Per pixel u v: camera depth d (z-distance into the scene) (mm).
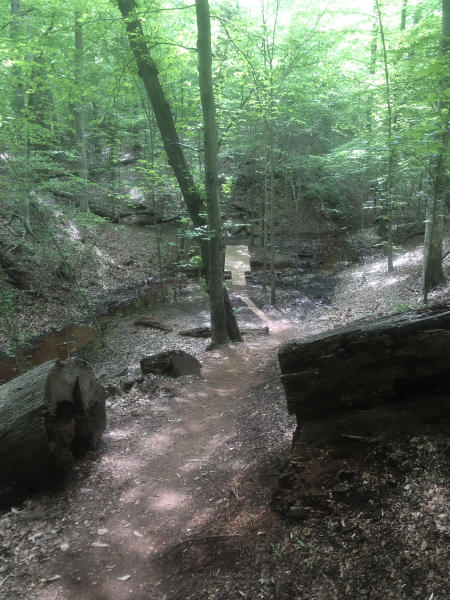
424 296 10156
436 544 2588
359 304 13641
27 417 4184
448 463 3088
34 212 16422
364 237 25750
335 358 3744
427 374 3562
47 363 4598
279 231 28750
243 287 18953
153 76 10125
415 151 7266
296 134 20797
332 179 23906
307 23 14414
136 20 9289
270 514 3455
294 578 2764
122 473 4676
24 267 15273
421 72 6465
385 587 2488
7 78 11273
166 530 3666
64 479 4551
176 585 3020
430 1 15273
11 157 11344
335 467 3457
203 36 8727
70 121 21438
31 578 3238
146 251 22516
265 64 13094
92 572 3270
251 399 6547
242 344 10555
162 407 6613
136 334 12914
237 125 18016
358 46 15312
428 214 11086
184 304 16547
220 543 3307
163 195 19938
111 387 7324
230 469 4512
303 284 18969
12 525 3875
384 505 3016
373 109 12656
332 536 2971
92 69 11297
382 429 3572
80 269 16859
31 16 16484
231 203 28203
